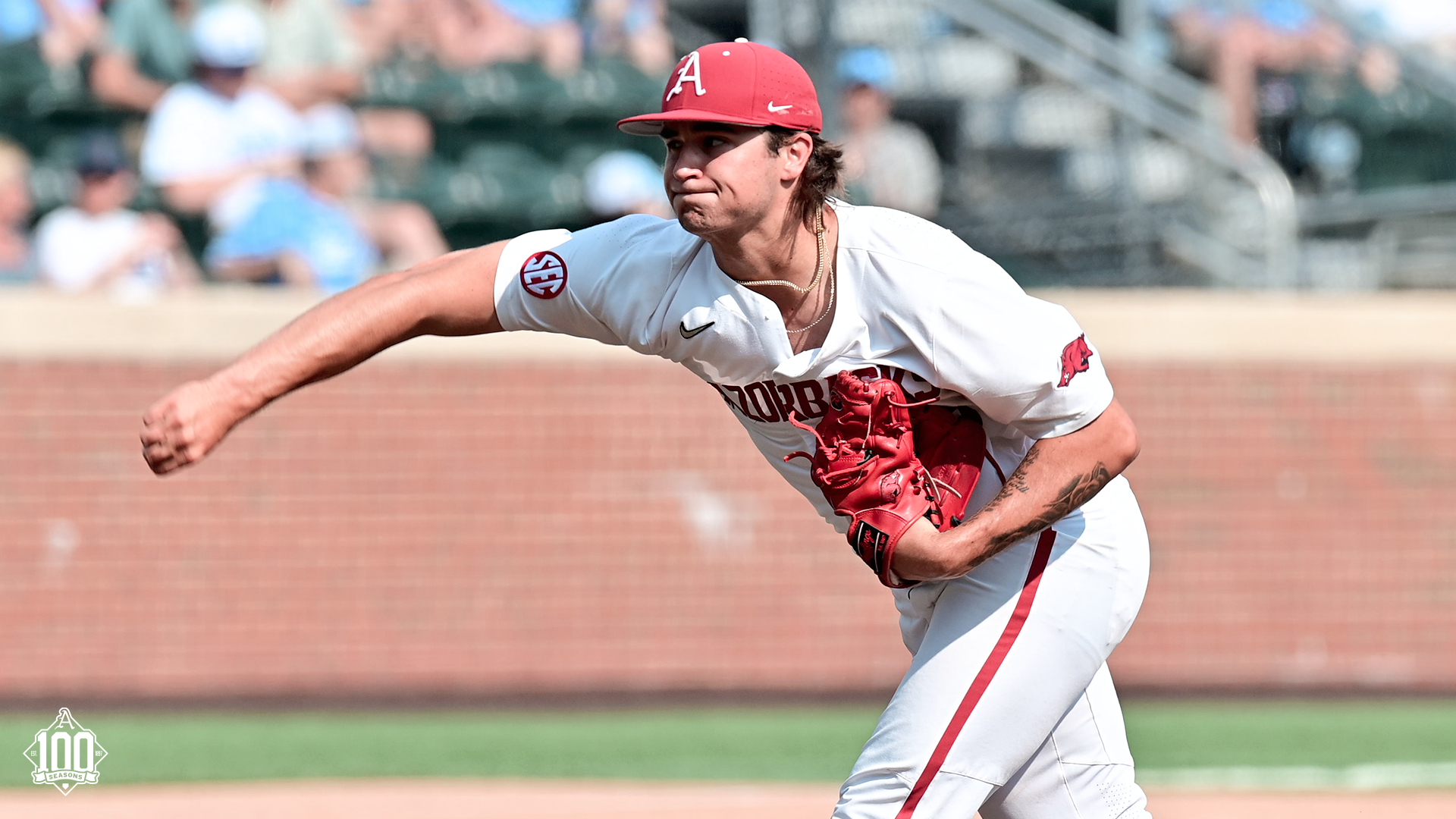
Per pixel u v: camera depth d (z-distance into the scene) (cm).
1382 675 3303
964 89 4216
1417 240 4200
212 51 3541
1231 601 3281
